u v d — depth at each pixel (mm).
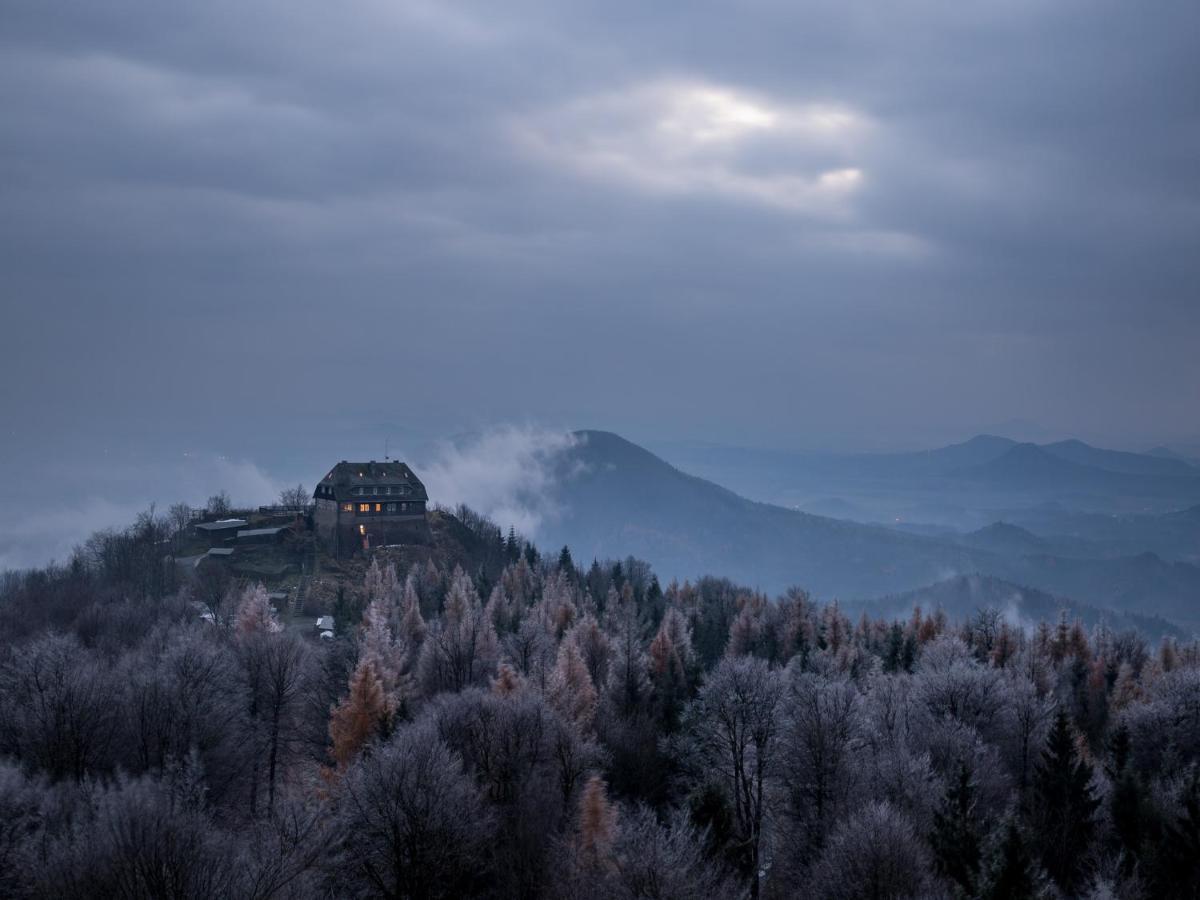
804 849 61344
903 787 62125
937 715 82312
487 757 62844
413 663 112625
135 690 68250
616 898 41875
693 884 42406
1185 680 88875
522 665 101875
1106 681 128625
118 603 130875
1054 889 43906
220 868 41688
